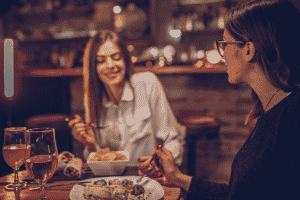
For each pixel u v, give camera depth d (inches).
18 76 92.7
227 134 102.5
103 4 144.1
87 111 53.1
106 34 53.8
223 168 102.3
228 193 30.1
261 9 25.2
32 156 29.4
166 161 35.3
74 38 153.3
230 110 101.7
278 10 24.7
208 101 103.5
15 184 34.5
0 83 63.6
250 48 26.9
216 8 141.3
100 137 54.7
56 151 30.7
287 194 23.0
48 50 163.3
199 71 92.7
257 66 27.7
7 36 167.5
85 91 53.1
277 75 25.2
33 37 158.4
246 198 25.3
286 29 24.6
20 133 34.2
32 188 33.3
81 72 97.3
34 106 101.4
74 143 95.3
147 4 152.5
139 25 144.9
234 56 28.5
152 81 56.9
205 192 34.2
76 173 37.4
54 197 30.8
